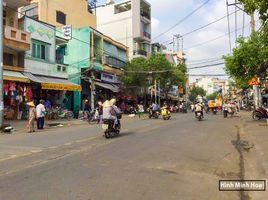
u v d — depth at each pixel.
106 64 46.12
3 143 15.59
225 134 19.06
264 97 42.38
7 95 28.67
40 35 33.56
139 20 64.25
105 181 8.45
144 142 15.38
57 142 15.77
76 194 7.36
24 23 31.78
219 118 34.88
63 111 33.81
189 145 14.56
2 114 21.88
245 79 26.53
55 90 36.03
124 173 9.30
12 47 29.08
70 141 16.11
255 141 15.73
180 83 61.84
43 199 7.02
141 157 11.67
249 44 25.22
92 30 42.53
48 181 8.45
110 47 48.34
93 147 14.02
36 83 31.17
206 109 50.81
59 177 8.85
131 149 13.38
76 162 10.82
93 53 42.53
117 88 47.56
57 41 37.31
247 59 25.00
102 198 7.09
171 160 11.19
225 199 7.25
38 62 32.91
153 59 54.22
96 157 11.68
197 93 117.81
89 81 41.94
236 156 12.38
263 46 24.41
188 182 8.54
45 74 33.78
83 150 13.24
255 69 25.70
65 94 37.91
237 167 10.56
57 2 44.62
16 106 30.00
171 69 56.53
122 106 47.41
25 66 31.17
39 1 42.31
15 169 9.83
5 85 27.83
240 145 14.95
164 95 64.44
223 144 15.16
